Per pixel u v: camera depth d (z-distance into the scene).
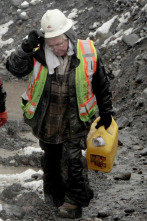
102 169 12.12
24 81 35.12
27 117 11.76
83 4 38.78
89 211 12.80
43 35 10.88
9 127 22.72
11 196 13.46
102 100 11.79
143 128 21.34
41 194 13.58
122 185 14.95
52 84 11.28
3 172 17.59
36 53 11.17
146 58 28.02
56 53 11.05
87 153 12.11
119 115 24.00
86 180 12.09
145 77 26.67
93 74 11.41
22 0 41.88
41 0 41.16
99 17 36.75
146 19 33.38
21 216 11.75
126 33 33.41
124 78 27.92
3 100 12.74
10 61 11.18
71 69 11.20
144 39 31.58
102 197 13.94
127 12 35.28
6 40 39.72
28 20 40.25
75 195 11.88
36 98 11.45
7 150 20.58
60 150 12.15
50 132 11.62
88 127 11.77
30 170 16.27
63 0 40.22
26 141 22.17
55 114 11.49
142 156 18.03
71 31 11.05
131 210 12.35
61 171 11.84
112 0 37.25
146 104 23.83
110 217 12.12
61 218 12.05
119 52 32.12
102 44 34.09
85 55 11.25
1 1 42.69
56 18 10.90
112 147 12.12
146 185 14.87
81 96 11.34
